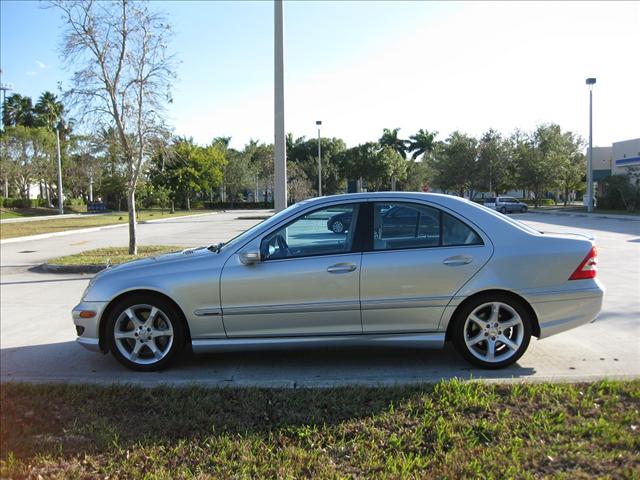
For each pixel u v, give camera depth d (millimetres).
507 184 58844
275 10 11336
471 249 4988
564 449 3324
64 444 3594
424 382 4445
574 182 58250
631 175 42000
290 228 5145
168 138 15164
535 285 4969
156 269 5176
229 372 5176
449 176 59344
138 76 14156
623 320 6996
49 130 64375
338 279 4949
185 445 3547
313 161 66688
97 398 4324
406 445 3443
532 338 6133
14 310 8523
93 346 5223
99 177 55656
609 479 3008
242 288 4996
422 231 5074
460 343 5027
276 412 3971
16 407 4176
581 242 5109
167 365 5207
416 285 4941
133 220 14852
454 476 3076
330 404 4074
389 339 5012
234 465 3279
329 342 5023
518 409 3889
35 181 62750
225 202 72812
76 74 13695
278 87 11461
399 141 76312
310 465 3248
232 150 81500
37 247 18891
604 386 4191
